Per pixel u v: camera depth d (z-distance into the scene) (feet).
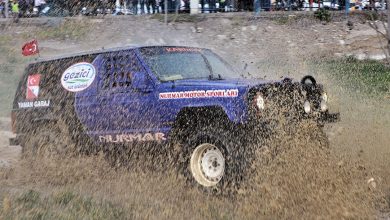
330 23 61.52
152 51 21.65
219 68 22.47
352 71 44.70
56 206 17.79
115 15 71.61
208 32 62.90
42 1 73.92
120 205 17.84
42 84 23.67
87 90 22.13
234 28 63.26
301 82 20.08
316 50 53.42
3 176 22.63
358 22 59.98
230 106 18.47
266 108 18.35
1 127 37.88
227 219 16.35
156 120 20.13
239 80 19.63
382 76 42.37
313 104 19.90
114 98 21.24
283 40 57.98
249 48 56.80
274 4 67.72
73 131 22.38
